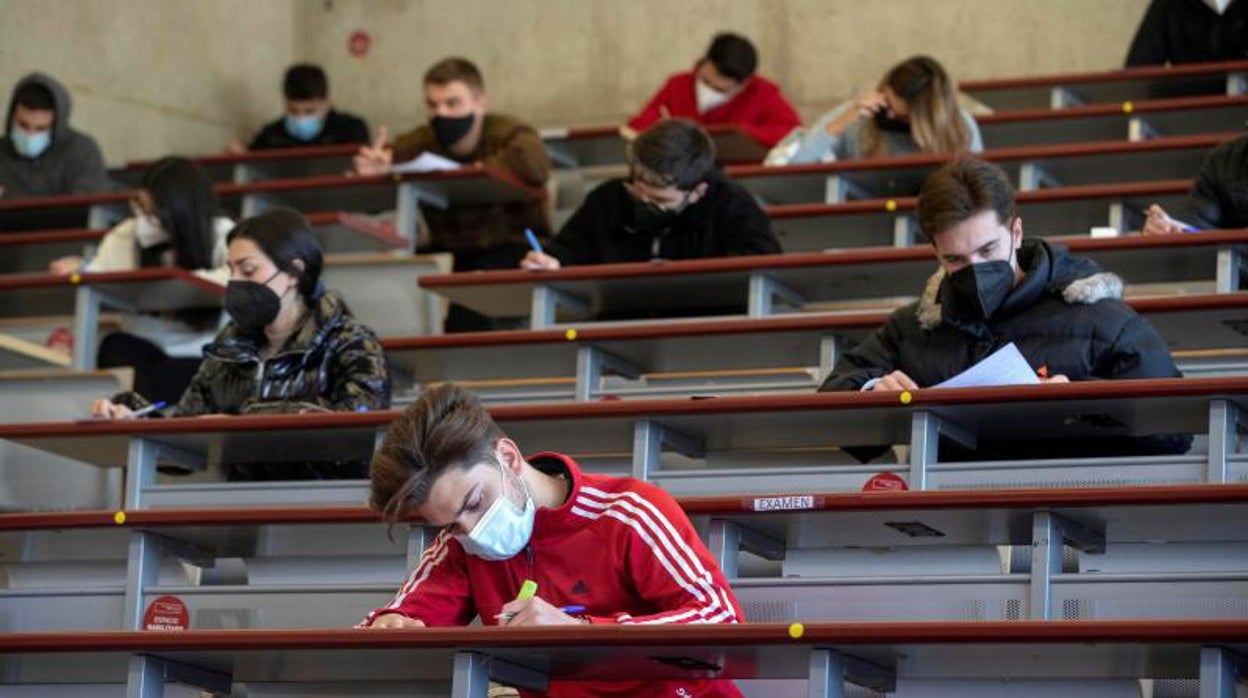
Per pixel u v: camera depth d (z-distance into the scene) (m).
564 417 5.06
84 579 5.41
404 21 12.66
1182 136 9.10
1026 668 3.65
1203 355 5.95
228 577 5.43
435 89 9.24
